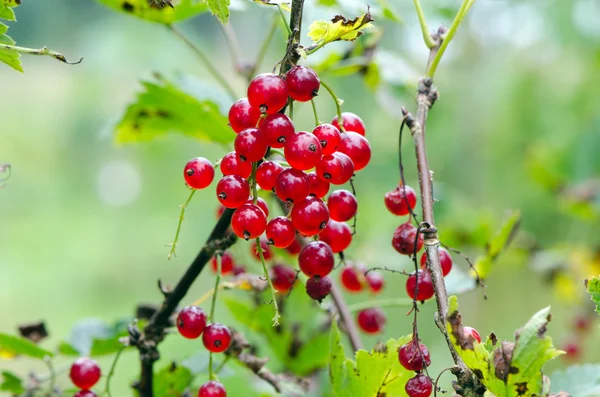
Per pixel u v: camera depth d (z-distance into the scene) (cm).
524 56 118
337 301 56
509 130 117
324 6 59
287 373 59
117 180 218
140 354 52
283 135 46
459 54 118
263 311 61
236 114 47
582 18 110
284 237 47
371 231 89
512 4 112
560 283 84
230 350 53
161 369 55
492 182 118
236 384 62
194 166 48
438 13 92
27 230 201
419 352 46
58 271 183
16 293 173
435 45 51
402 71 66
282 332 60
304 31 60
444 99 116
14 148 221
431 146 118
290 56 47
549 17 110
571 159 100
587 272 83
